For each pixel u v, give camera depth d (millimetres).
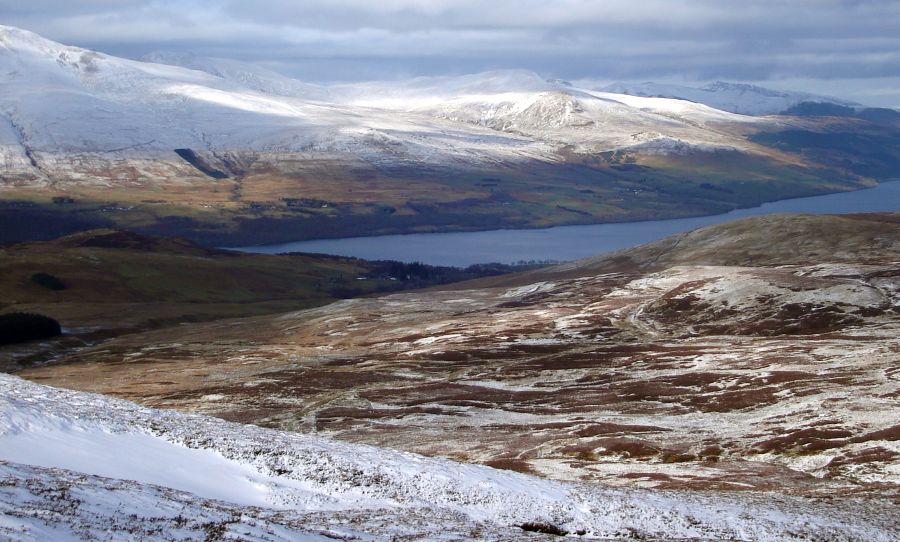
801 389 101500
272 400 125125
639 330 170375
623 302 198125
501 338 169250
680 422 95625
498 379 133750
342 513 46281
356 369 149125
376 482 53062
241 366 165500
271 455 55688
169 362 179625
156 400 130625
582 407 109188
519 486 55031
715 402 103375
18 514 33000
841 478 67750
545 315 192375
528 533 45750
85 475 43281
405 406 115312
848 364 112375
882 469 67875
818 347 127750
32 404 56312
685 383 116062
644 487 63188
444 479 54281
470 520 47844
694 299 180875
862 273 186750
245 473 52656
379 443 93062
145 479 47594
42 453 47875
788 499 57031
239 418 113812
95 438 52812
